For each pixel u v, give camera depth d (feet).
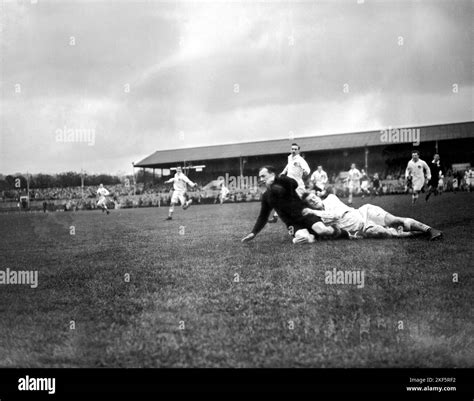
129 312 18.92
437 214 24.58
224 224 26.81
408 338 17.13
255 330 17.30
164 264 22.31
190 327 17.72
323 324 17.58
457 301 18.72
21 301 20.22
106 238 25.22
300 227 24.13
